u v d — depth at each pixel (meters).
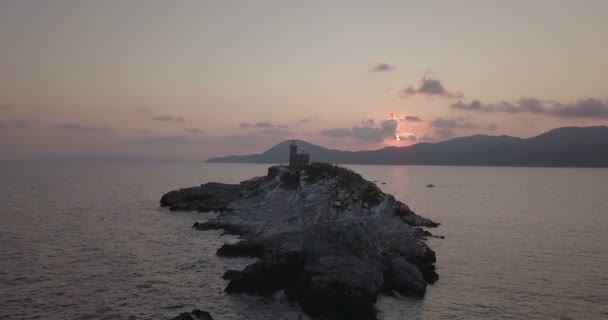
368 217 58.34
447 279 45.22
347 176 73.88
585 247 61.00
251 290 39.12
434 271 46.94
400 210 80.62
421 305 37.56
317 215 62.94
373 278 38.09
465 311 36.31
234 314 34.75
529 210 104.69
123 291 39.16
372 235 48.38
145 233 67.00
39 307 34.75
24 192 131.88
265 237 58.88
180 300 37.34
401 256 48.34
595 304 38.12
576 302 38.59
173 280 42.78
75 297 37.28
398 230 52.88
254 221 67.19
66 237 62.00
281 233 58.56
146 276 43.88
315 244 43.59
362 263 40.25
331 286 36.84
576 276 46.44
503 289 42.03
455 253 56.84
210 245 58.69
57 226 71.19
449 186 189.50
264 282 39.72
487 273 47.50
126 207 100.06
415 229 70.50
